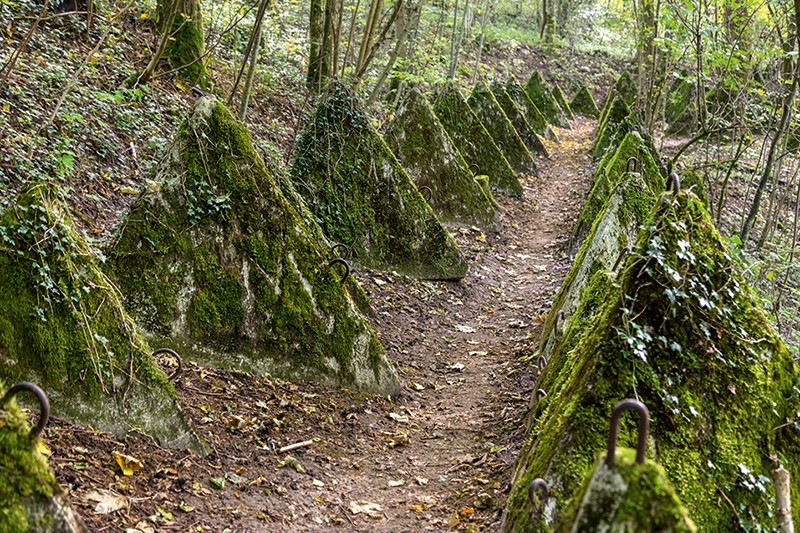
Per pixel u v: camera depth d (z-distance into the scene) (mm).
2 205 5895
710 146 14820
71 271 4145
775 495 3061
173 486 3869
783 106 8125
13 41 8875
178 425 4277
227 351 5512
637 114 15102
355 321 5953
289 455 4629
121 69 9914
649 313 3287
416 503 4332
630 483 1876
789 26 8781
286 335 5699
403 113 11000
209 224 5527
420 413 5840
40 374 3984
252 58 8750
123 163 8258
